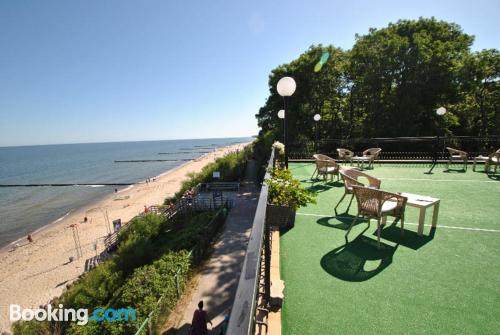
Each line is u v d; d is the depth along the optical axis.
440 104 18.44
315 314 2.20
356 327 2.04
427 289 2.47
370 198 3.46
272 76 24.22
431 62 17.28
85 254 17.72
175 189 37.81
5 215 32.88
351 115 24.16
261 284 2.36
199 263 9.48
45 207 35.56
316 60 21.48
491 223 3.91
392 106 18.83
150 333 6.13
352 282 2.62
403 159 10.34
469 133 21.23
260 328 2.01
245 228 12.84
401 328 2.02
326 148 12.86
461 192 5.51
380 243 3.43
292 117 21.59
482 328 1.99
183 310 7.11
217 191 21.09
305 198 4.02
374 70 19.20
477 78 18.69
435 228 3.83
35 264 16.75
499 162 7.17
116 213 27.77
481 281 2.56
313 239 3.63
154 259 10.99
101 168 79.50
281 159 7.99
